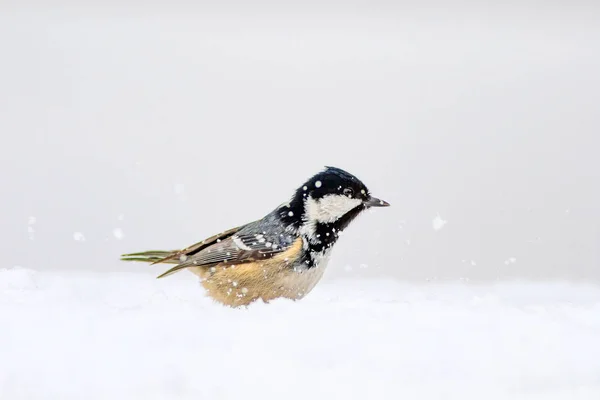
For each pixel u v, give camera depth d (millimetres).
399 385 4461
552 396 4379
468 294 7953
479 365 4727
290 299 7074
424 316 5750
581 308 6340
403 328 5387
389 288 8703
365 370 4633
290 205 7258
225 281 7141
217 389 4402
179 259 7387
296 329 5305
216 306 6750
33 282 7223
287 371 4602
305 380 4492
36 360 4680
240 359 4719
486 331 5340
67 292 6680
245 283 7105
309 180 7312
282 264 7086
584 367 4707
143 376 4488
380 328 5363
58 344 4938
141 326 5355
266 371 4605
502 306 6242
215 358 4715
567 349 4973
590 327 5531
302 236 7164
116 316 5629
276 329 5309
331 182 7266
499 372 4629
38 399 4332
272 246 7074
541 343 5086
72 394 4348
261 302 7125
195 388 4426
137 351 4832
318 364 4695
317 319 5594
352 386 4438
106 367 4582
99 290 7203
